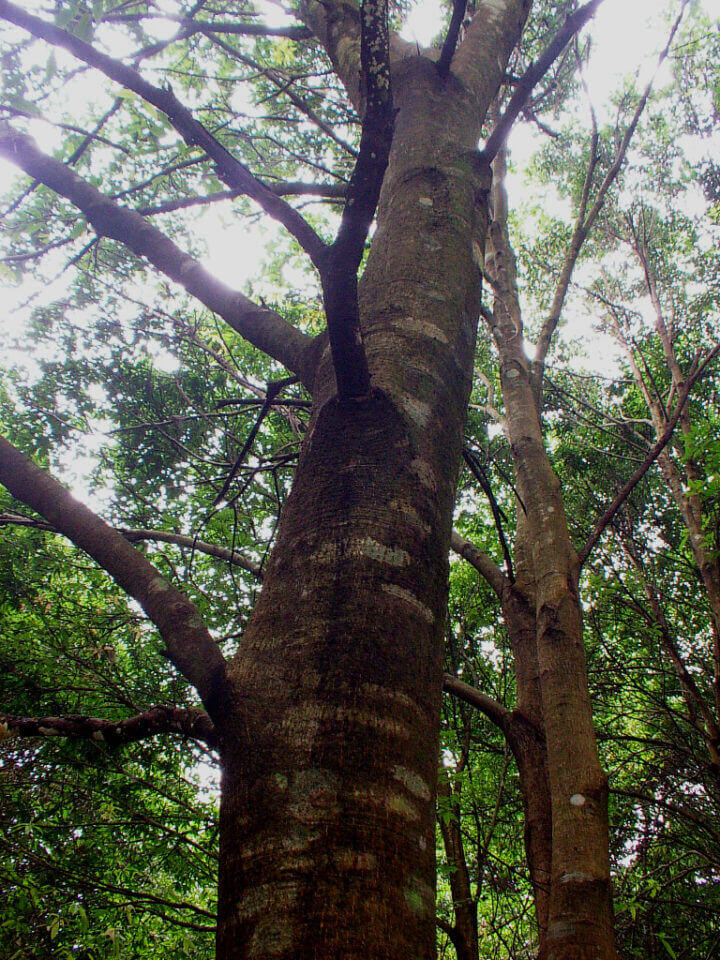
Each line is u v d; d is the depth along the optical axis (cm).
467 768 625
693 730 819
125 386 744
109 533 175
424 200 223
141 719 142
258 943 94
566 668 322
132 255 686
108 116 310
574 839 266
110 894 570
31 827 526
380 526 142
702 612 903
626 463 974
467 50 318
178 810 574
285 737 115
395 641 128
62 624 630
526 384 495
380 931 95
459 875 538
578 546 919
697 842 750
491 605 798
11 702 574
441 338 185
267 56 624
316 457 158
